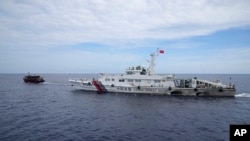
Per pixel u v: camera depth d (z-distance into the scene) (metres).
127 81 73.94
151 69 75.56
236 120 40.75
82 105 55.12
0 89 96.62
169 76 71.75
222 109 50.50
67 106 53.91
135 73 73.88
